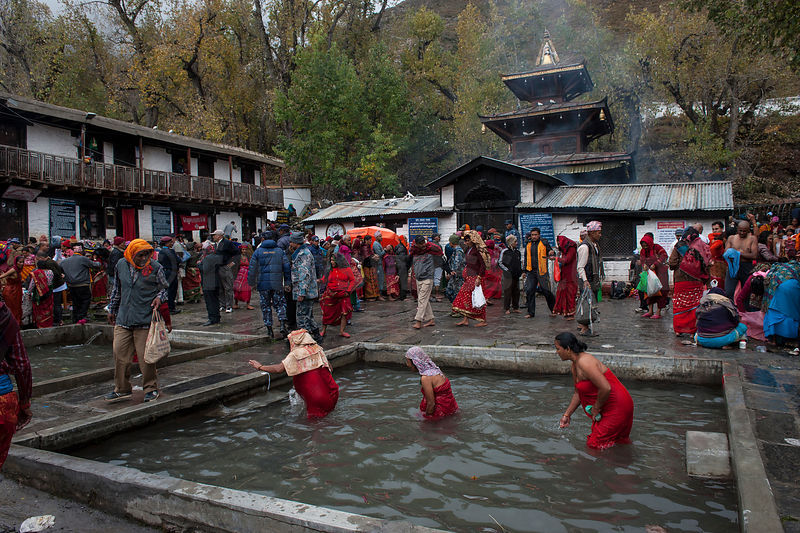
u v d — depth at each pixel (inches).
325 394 212.2
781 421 168.9
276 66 1481.3
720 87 1127.0
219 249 421.4
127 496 132.6
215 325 420.2
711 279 386.0
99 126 784.3
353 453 173.9
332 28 1438.2
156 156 922.1
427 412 205.6
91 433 182.7
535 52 1520.7
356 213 866.1
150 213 901.8
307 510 113.0
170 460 171.3
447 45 2210.9
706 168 1139.3
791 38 464.4
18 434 171.0
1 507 138.1
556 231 679.7
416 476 155.3
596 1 2092.8
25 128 729.6
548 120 960.3
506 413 211.0
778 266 279.3
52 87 1168.2
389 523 106.1
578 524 126.5
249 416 215.9
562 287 399.5
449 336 339.0
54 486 146.3
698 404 220.5
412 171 1529.3
